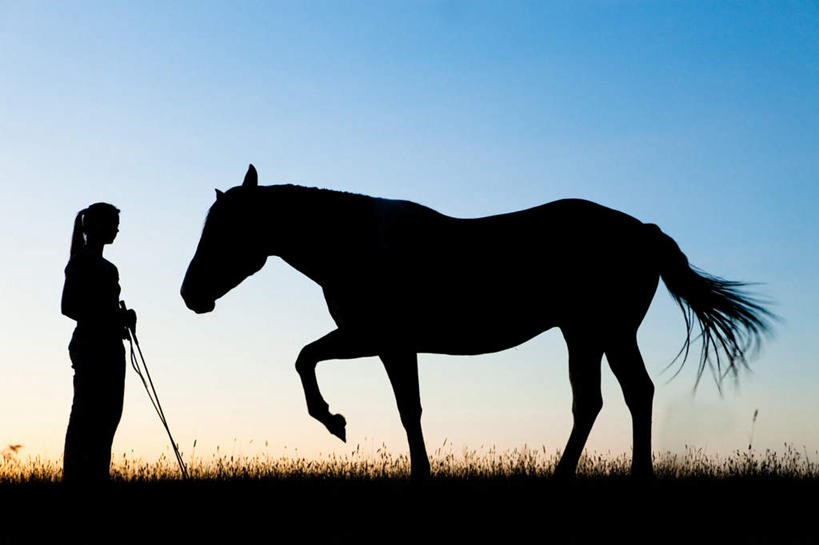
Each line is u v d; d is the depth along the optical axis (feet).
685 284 26.63
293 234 23.61
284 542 18.07
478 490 22.22
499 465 27.84
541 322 25.84
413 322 23.97
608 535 18.52
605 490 22.80
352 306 23.50
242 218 23.27
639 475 24.72
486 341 25.31
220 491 22.24
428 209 24.94
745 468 26.76
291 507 20.53
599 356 25.64
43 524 19.33
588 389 25.38
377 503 20.76
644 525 19.21
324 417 23.07
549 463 28.07
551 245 25.44
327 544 17.76
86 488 20.30
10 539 18.28
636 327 26.32
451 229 24.80
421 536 18.24
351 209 23.81
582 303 25.58
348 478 24.82
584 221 25.94
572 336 25.80
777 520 19.95
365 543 17.83
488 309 24.84
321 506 20.61
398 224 24.00
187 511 20.13
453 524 19.02
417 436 23.02
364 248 23.52
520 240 25.23
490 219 25.61
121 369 20.99
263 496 21.70
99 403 20.59
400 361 23.35
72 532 18.80
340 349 23.43
